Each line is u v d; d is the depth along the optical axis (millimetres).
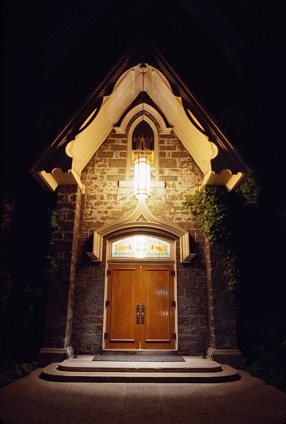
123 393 4645
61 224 7141
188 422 3629
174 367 5551
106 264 7484
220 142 6875
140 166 7453
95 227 7680
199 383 5250
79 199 7629
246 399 4438
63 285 6738
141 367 5516
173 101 7766
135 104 8656
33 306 6633
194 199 7730
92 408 4020
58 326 6473
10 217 6387
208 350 6746
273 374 5324
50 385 5023
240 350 6613
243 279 6867
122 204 7859
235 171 6730
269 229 6910
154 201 7883
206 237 7410
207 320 7098
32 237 6996
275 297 6562
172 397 4488
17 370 5523
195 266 7449
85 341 6926
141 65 7469
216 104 8172
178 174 8109
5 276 5793
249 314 6695
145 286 7406
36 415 3766
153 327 7152
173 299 7324
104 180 8023
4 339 6008
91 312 7109
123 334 7094
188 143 8117
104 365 5625
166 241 7715
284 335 5875
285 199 6867
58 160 6785
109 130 8383
